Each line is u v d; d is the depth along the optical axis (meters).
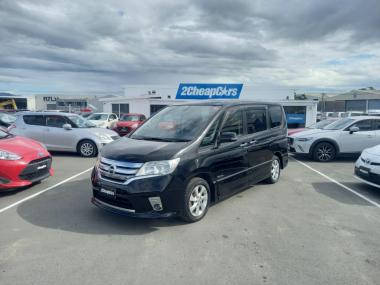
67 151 10.92
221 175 4.74
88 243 3.63
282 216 4.64
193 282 2.85
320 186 6.55
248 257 3.34
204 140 4.49
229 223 4.32
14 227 4.07
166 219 4.43
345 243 3.72
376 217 4.66
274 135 6.46
